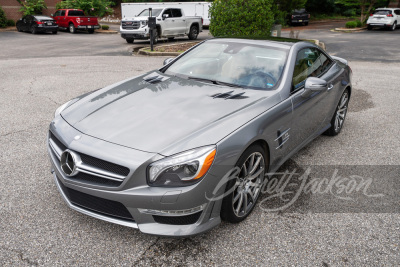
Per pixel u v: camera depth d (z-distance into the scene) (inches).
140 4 1094.4
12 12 1098.7
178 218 101.9
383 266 103.1
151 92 135.1
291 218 124.5
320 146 188.9
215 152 100.8
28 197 130.7
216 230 116.4
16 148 171.6
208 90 135.9
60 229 113.7
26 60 439.8
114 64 414.6
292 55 152.8
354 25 1080.8
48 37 805.9
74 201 111.2
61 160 107.2
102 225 116.3
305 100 148.7
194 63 160.2
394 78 366.0
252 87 139.6
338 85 185.9
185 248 107.3
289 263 102.9
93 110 122.7
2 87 293.0
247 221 122.0
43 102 251.3
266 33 494.3
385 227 121.0
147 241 109.7
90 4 1121.4
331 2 1654.8
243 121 114.0
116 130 109.0
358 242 113.0
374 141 197.3
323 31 1019.9
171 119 113.4
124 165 97.0
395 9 1071.0
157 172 96.4
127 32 665.6
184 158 97.7
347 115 243.1
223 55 159.2
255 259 104.0
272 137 125.3
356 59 500.7
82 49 580.1
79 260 101.0
